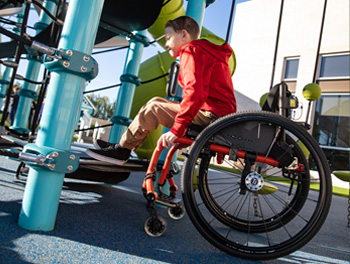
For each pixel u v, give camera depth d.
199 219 1.15
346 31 7.91
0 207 1.25
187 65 1.24
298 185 1.36
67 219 1.26
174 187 1.59
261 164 1.30
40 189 1.07
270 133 1.21
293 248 1.11
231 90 1.39
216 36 3.27
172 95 1.34
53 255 0.89
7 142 1.40
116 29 2.26
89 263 0.88
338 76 7.96
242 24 9.88
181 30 1.41
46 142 1.08
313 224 1.10
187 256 1.09
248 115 1.16
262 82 9.27
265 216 2.11
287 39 8.88
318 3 8.41
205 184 1.49
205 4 1.96
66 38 1.10
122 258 0.96
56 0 2.87
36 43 1.01
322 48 8.23
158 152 1.31
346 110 7.76
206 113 1.31
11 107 3.65
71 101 1.10
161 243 1.19
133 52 2.40
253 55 9.53
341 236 1.83
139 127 1.45
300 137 1.13
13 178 1.91
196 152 1.16
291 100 1.27
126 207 1.69
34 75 3.02
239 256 1.12
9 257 0.82
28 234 1.01
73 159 1.10
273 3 9.30
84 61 1.08
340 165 7.65
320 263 1.25
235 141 1.21
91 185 2.22
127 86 2.39
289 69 8.90
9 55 2.81
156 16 1.99
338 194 5.18
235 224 1.42
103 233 1.17
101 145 1.71
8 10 1.43
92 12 1.13
